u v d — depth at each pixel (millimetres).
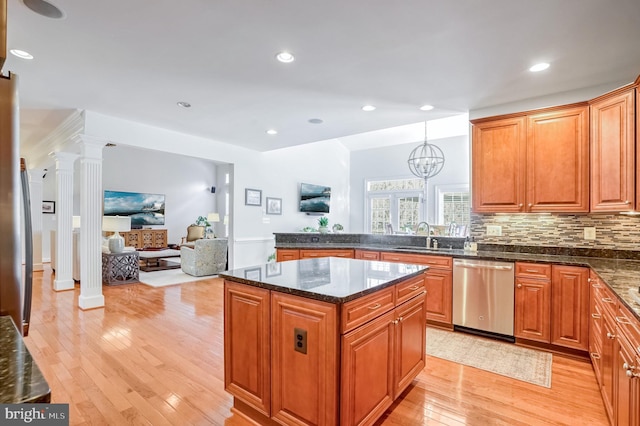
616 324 1747
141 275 6426
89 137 4008
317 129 4758
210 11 1983
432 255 3602
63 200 5184
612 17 1987
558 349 2900
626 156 2469
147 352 2844
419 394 2242
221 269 6582
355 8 1937
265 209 6887
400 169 8836
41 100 3596
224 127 4664
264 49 2445
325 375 1586
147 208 9422
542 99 3314
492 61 2586
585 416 2000
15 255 1038
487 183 3438
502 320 3152
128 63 2691
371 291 1739
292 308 1715
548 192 3107
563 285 2850
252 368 1894
